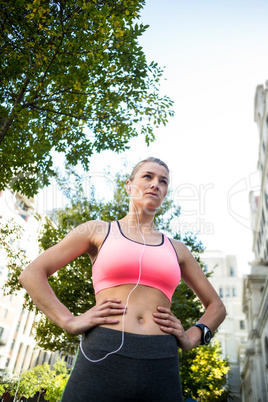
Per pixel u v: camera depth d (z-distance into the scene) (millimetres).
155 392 1041
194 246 10516
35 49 6258
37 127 7617
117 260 1291
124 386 1022
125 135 7602
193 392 13953
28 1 6098
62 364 28812
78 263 10797
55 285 10805
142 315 1201
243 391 27031
